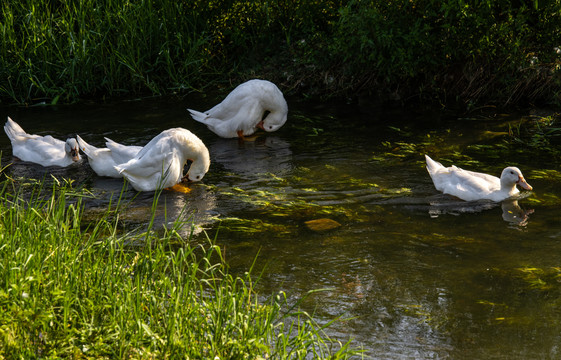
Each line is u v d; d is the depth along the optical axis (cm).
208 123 905
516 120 948
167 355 384
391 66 1036
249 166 809
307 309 492
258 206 688
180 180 762
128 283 438
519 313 485
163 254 475
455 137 888
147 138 904
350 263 564
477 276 539
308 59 1116
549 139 869
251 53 1183
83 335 386
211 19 1218
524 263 559
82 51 1109
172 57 1176
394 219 650
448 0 981
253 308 453
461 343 449
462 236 612
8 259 427
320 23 1176
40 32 1130
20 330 380
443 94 1069
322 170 786
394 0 1035
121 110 1034
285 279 536
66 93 1107
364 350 422
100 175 792
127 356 382
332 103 1069
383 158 819
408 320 478
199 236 617
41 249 459
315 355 411
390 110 1021
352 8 1110
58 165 824
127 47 1130
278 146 880
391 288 523
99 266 454
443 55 1053
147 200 710
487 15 994
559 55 1009
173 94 1114
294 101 1084
